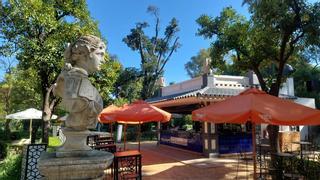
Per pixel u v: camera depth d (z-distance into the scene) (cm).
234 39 985
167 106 1880
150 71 3219
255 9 859
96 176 299
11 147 1422
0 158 1247
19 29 888
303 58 1009
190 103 1562
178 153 1514
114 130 2564
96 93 330
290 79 1802
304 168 748
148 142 2258
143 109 913
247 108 543
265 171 887
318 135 1833
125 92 3022
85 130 325
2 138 2078
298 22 836
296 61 1075
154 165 1151
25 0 866
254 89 629
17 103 2367
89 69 333
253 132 642
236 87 1481
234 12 1051
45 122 1027
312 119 545
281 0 813
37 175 652
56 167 279
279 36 903
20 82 1806
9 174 788
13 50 902
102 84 1188
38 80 1141
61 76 321
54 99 1102
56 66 934
